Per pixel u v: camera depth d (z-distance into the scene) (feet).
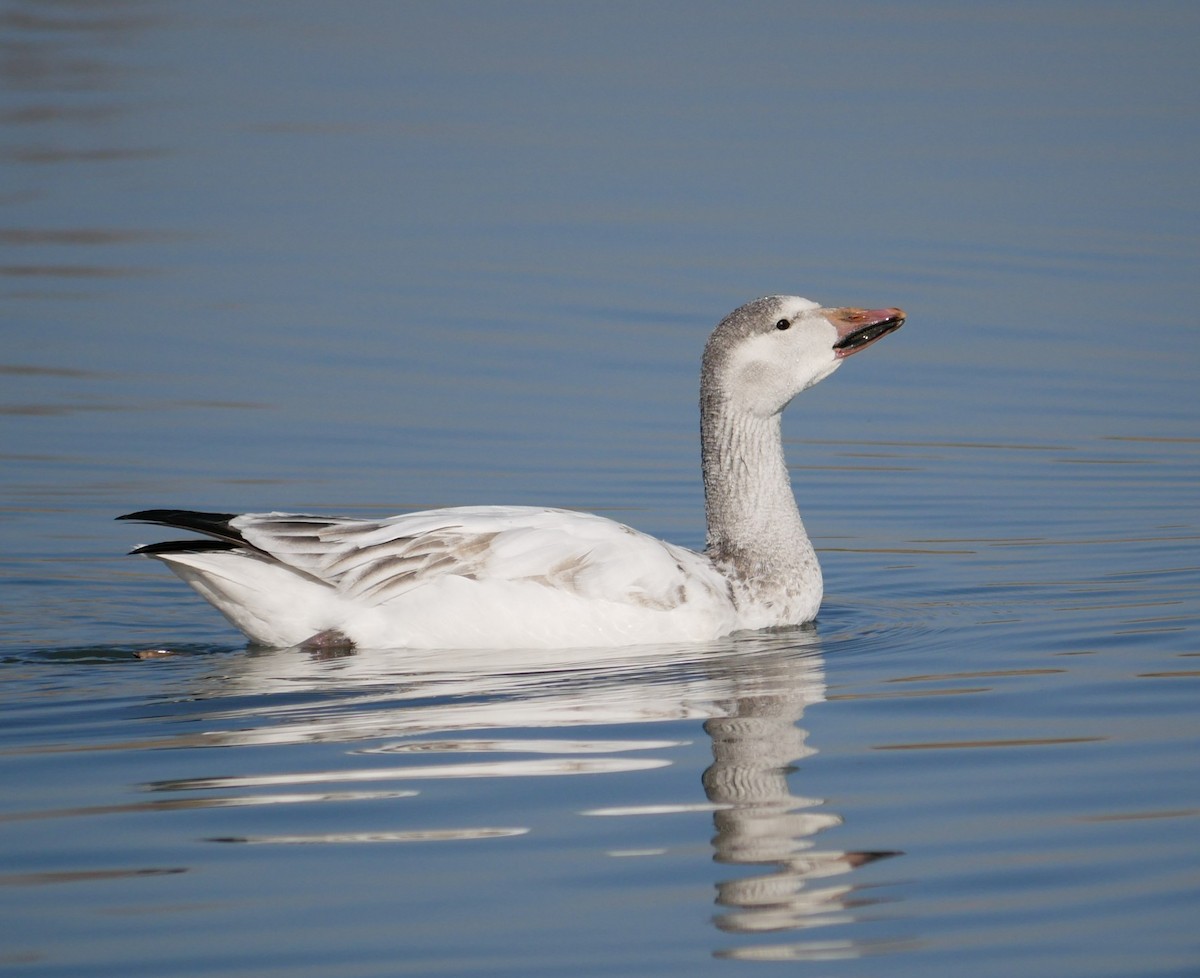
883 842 27.14
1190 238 87.25
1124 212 92.27
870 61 133.80
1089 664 37.42
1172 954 23.36
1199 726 32.58
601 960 23.27
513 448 58.80
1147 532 50.34
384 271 80.89
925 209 92.89
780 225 89.40
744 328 42.11
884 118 114.11
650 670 37.01
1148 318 74.74
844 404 65.98
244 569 38.27
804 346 41.98
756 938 23.72
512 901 24.93
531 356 69.21
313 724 32.99
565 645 38.34
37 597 44.93
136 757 31.09
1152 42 138.31
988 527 51.60
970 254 84.48
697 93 122.72
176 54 135.74
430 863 26.25
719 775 30.04
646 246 85.20
